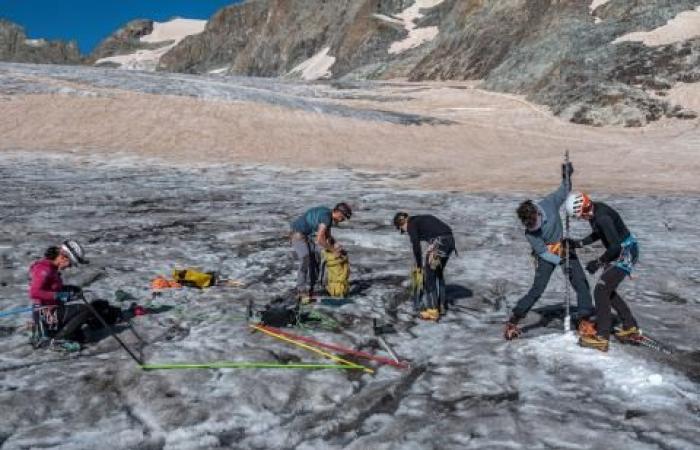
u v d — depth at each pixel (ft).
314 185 87.66
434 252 28.17
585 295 23.94
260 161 110.83
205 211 63.36
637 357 22.88
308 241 31.07
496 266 40.27
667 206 69.21
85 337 24.95
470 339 25.73
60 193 72.08
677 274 37.68
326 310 29.66
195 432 18.42
